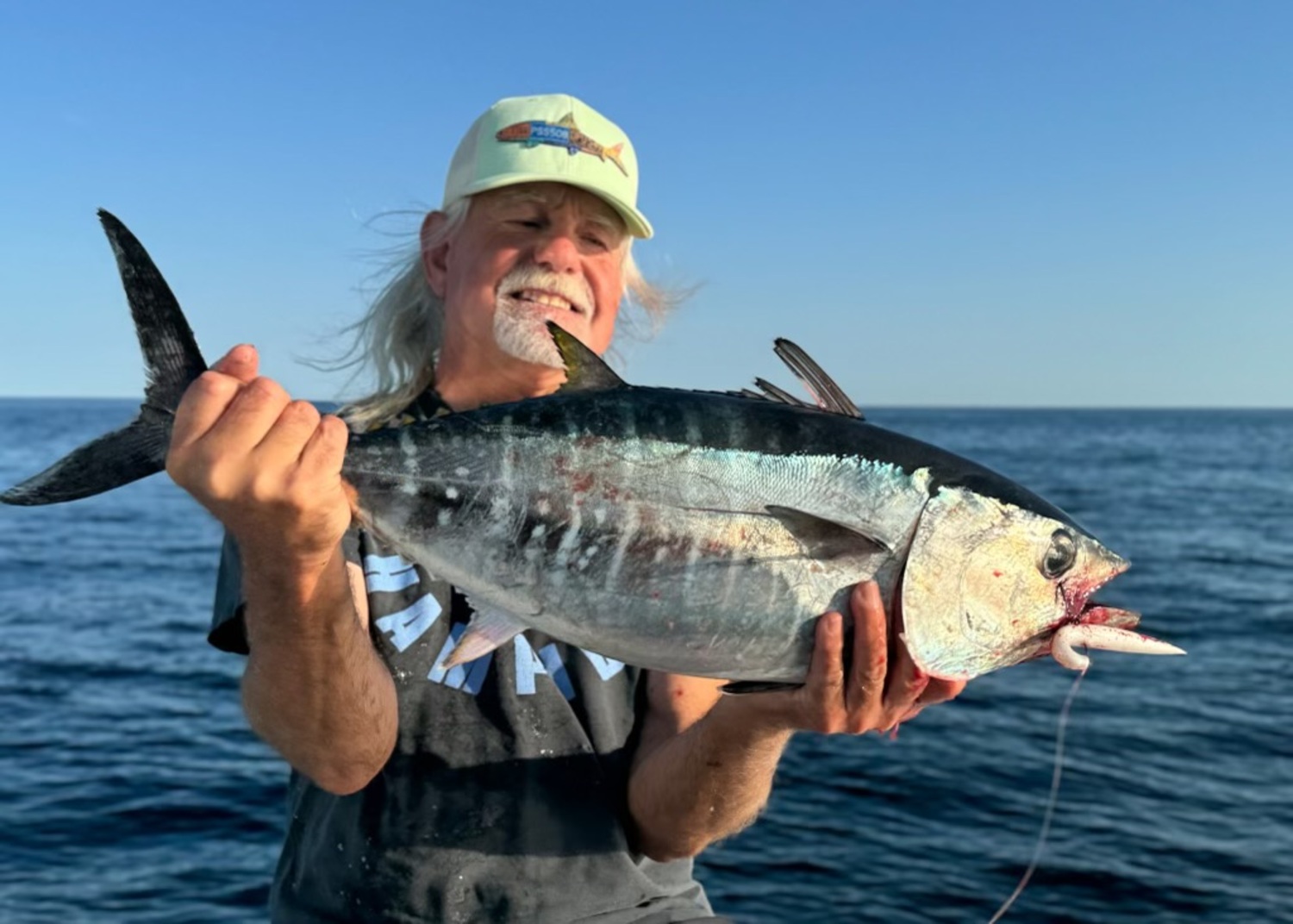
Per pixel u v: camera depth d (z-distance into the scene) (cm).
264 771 262
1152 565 736
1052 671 389
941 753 280
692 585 76
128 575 660
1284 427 4966
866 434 81
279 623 71
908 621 78
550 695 87
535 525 77
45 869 202
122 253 72
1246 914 190
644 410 79
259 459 62
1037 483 1490
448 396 108
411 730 85
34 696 338
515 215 106
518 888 83
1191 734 305
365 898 83
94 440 73
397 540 79
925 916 188
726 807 86
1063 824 230
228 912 187
